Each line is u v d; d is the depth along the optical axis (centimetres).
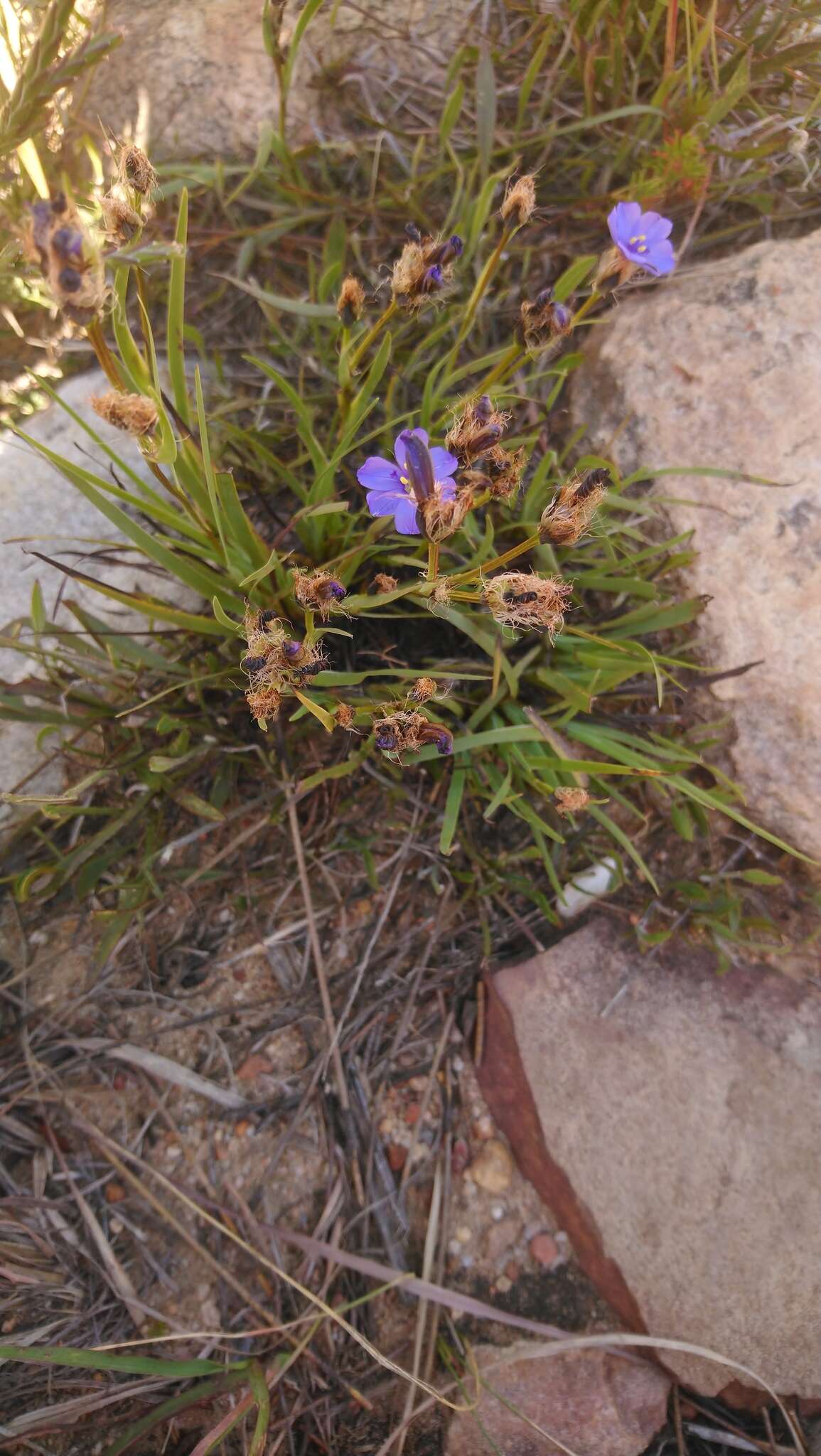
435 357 35
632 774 30
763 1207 29
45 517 34
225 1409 28
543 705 33
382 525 28
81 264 19
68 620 33
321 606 24
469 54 37
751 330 34
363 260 36
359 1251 30
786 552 32
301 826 33
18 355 36
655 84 37
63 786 33
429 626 34
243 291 36
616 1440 28
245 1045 32
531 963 32
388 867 33
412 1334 29
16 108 30
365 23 38
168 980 32
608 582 31
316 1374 29
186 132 37
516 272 37
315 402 34
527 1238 30
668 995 31
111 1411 28
